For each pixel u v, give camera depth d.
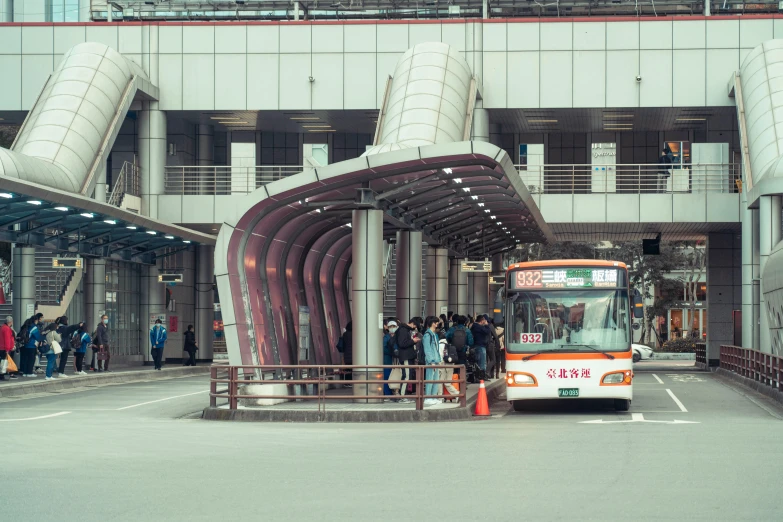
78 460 14.88
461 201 31.02
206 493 11.57
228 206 52.81
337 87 52.97
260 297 26.27
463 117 48.62
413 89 48.06
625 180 58.50
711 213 51.94
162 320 46.69
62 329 39.34
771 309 38.59
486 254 50.88
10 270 62.72
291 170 59.19
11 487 12.07
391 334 27.23
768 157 45.44
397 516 9.99
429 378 26.70
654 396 32.41
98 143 46.09
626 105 51.91
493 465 14.16
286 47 53.25
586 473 13.24
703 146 55.31
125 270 50.88
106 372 42.41
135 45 53.50
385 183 26.42
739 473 13.20
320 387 23.73
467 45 52.59
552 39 52.22
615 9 55.56
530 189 52.88
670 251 85.44
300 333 28.58
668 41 51.75
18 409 26.88
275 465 14.23
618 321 25.50
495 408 28.06
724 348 49.00
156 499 11.14
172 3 56.84
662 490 11.72
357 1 56.06
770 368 32.91
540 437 18.59
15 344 37.66
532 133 58.97
